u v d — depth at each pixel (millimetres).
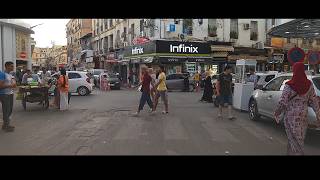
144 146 9250
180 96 27109
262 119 14555
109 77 37500
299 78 7297
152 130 11672
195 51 39188
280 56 43906
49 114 15961
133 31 45688
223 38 41219
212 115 15625
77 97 25734
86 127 12328
